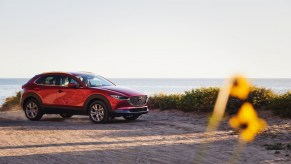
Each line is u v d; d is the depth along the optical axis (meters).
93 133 11.34
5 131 11.88
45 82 15.59
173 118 15.80
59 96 15.12
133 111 14.31
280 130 11.34
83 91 14.61
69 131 11.80
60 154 7.98
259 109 15.06
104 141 9.81
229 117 14.09
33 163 7.05
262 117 14.08
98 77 15.70
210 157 7.61
